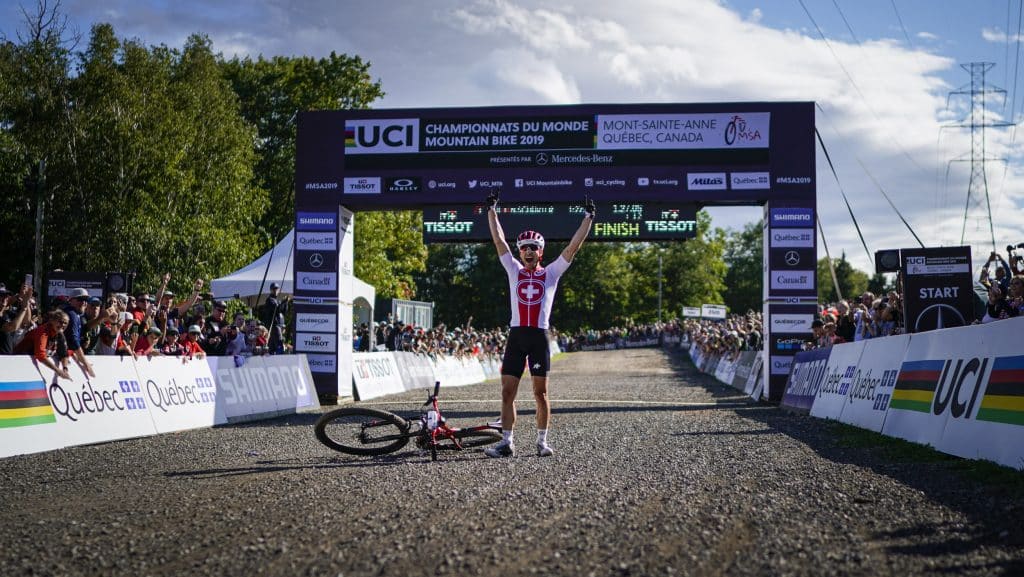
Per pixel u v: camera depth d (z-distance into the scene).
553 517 4.50
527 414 12.20
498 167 15.48
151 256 27.02
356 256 38.94
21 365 7.93
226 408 11.28
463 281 82.88
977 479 5.62
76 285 11.88
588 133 15.38
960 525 4.26
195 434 9.51
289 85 40.78
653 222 15.32
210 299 15.64
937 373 7.61
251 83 41.09
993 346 6.59
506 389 7.15
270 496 5.21
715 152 15.27
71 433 8.30
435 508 4.77
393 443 7.32
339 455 7.38
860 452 7.33
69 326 8.59
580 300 80.88
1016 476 5.49
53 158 26.38
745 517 4.48
